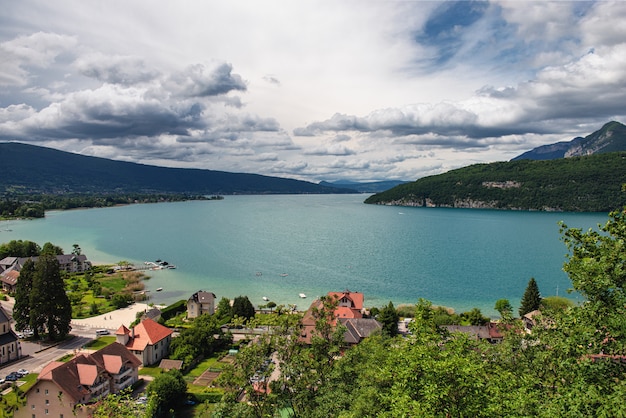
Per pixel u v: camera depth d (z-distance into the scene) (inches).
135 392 3425.2
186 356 3993.6
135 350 4008.4
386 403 1467.8
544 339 1352.1
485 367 1491.1
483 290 7155.5
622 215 1167.6
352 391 1959.9
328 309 2453.2
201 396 3265.3
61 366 3056.1
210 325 4453.7
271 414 1893.5
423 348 1261.1
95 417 1987.0
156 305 6299.2
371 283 7598.4
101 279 7854.3
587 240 1205.1
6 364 3932.1
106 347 3523.6
